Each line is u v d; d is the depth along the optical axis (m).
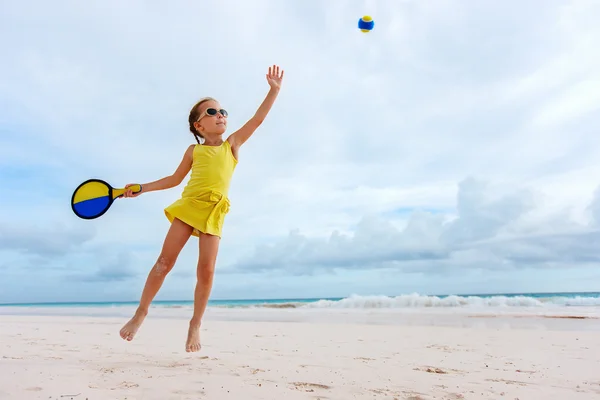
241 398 2.35
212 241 3.18
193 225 3.13
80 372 2.83
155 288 3.10
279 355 4.05
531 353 4.37
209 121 3.40
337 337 5.82
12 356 3.50
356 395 2.52
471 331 6.61
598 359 4.00
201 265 3.16
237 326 7.79
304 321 9.22
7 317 11.46
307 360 3.75
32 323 8.45
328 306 16.77
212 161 3.23
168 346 4.58
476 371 3.38
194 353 4.06
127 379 2.68
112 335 5.81
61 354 3.73
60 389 2.36
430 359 3.95
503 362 3.82
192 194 3.16
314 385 2.74
